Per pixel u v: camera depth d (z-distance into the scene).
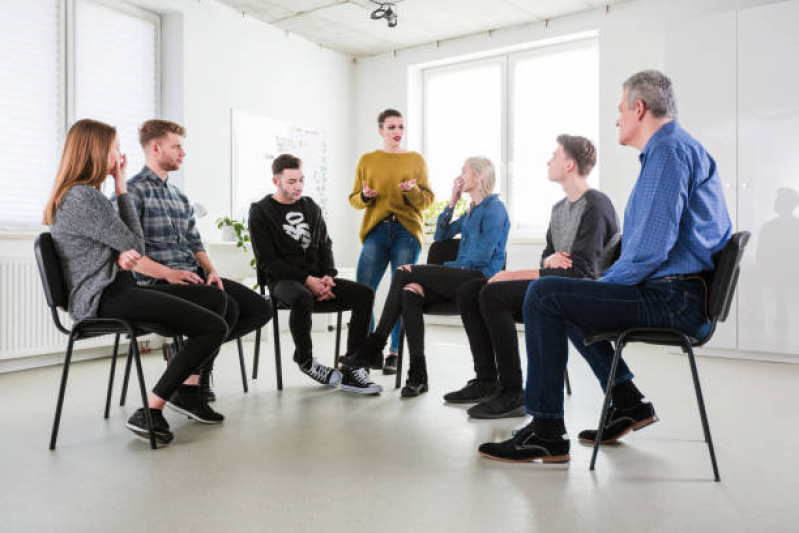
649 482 1.65
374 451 1.92
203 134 4.72
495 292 2.32
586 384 2.96
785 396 2.72
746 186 3.77
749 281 3.75
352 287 2.90
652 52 4.63
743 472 1.73
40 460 1.84
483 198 2.77
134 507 1.48
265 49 5.26
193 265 2.51
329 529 1.35
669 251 1.65
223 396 2.71
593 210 2.22
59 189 1.96
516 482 1.65
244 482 1.65
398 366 2.87
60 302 1.97
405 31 5.50
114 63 4.29
